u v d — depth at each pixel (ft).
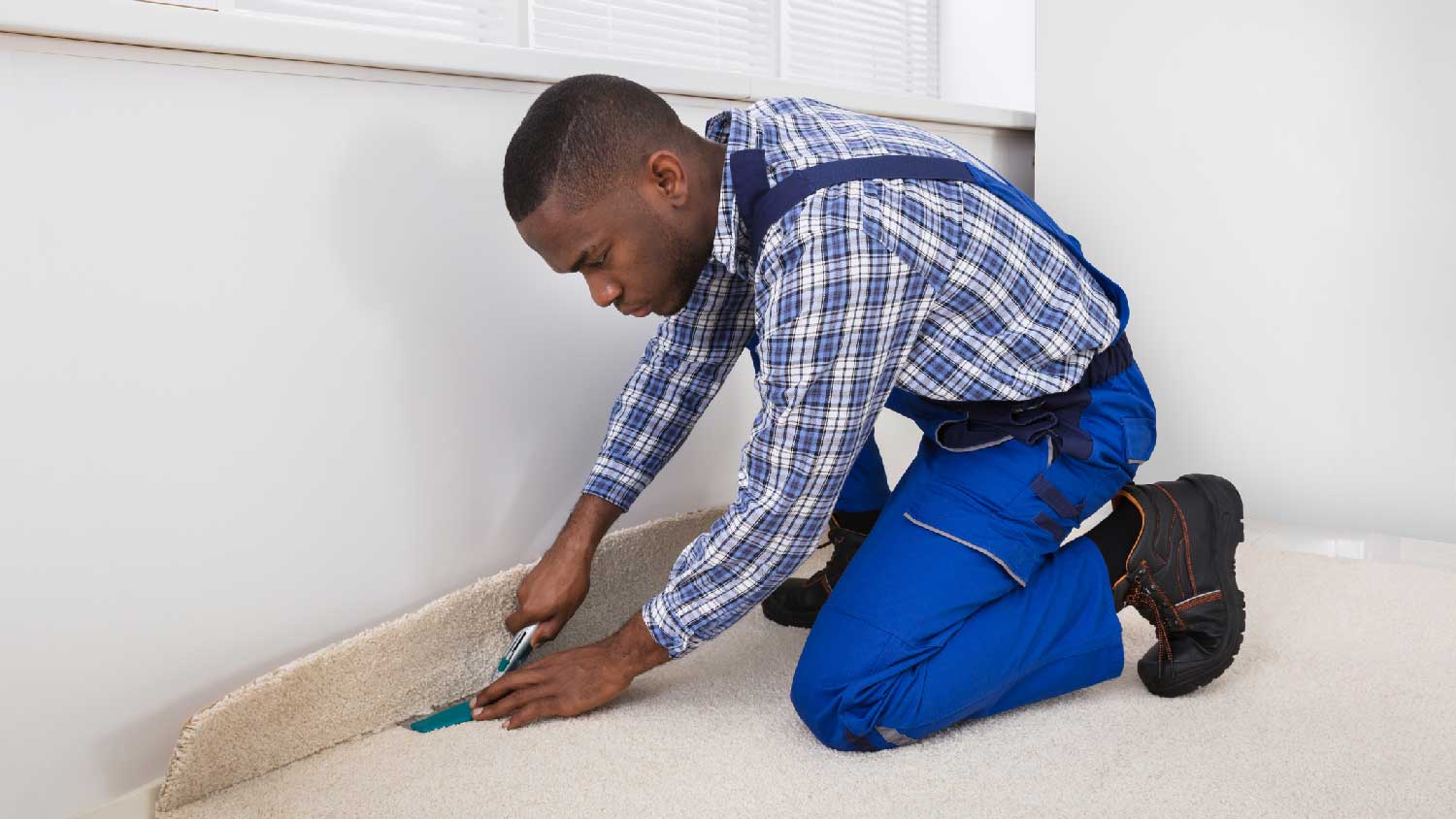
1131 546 4.03
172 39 3.22
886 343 3.25
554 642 4.55
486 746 3.73
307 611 3.84
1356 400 5.86
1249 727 3.76
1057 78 6.51
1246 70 5.89
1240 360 6.17
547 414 4.59
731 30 10.56
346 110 3.72
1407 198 5.56
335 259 3.76
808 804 3.31
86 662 3.29
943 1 11.62
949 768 3.53
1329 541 5.86
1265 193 5.94
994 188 3.53
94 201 3.16
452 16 8.01
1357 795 3.28
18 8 2.90
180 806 3.36
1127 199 6.38
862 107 5.60
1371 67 5.55
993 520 3.71
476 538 4.38
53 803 3.26
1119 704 3.99
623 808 3.30
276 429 3.67
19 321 3.04
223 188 3.44
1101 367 3.88
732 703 4.09
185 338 3.40
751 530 3.44
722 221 3.34
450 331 4.16
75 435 3.19
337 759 3.67
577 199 3.19
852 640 3.63
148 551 3.39
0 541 3.06
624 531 4.77
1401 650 4.41
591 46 9.43
